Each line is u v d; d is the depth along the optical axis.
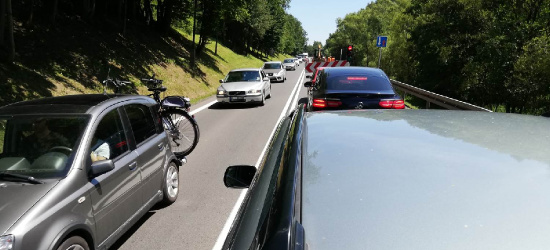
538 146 1.48
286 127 2.58
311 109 7.65
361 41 81.44
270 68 30.80
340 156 1.52
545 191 1.12
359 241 1.01
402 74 37.69
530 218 1.01
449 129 1.78
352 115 2.30
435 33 28.91
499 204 1.07
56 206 3.08
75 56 15.34
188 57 27.97
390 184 1.23
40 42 14.65
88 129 3.73
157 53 22.95
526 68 20.44
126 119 4.45
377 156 1.47
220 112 14.23
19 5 16.66
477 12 26.53
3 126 3.76
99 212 3.57
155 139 5.00
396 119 2.07
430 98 11.57
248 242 1.22
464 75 26.22
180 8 29.81
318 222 1.11
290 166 1.55
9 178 3.23
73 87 13.02
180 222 4.73
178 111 7.42
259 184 1.68
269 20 58.75
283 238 1.07
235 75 17.03
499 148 1.47
